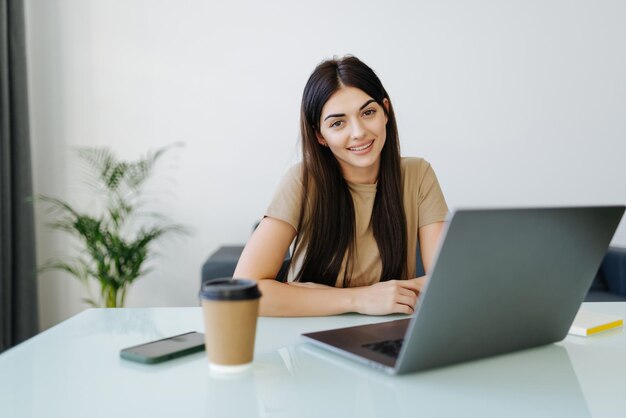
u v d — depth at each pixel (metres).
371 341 0.77
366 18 2.95
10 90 2.68
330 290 1.03
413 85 2.99
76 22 2.86
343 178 1.31
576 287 0.76
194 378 0.65
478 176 3.03
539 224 0.66
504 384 0.64
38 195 2.88
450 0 2.96
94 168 2.89
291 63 2.95
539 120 3.02
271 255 1.21
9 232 2.63
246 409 0.56
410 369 0.66
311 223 1.29
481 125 3.01
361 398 0.59
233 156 2.96
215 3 2.92
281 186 1.29
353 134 1.18
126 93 2.90
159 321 0.94
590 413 0.56
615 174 3.05
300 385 0.63
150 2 2.89
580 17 2.99
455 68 2.99
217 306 0.66
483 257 0.63
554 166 3.04
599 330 0.89
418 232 1.44
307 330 0.89
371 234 1.36
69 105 2.88
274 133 2.97
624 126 3.04
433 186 1.44
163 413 0.55
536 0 2.98
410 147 3.01
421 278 1.09
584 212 0.69
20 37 2.68
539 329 0.76
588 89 3.02
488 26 2.98
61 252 2.91
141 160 2.90
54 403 0.58
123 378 0.65
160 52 2.91
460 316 0.65
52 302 2.92
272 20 2.94
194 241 2.96
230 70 2.94
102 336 0.84
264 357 0.74
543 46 3.00
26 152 2.72
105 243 2.58
